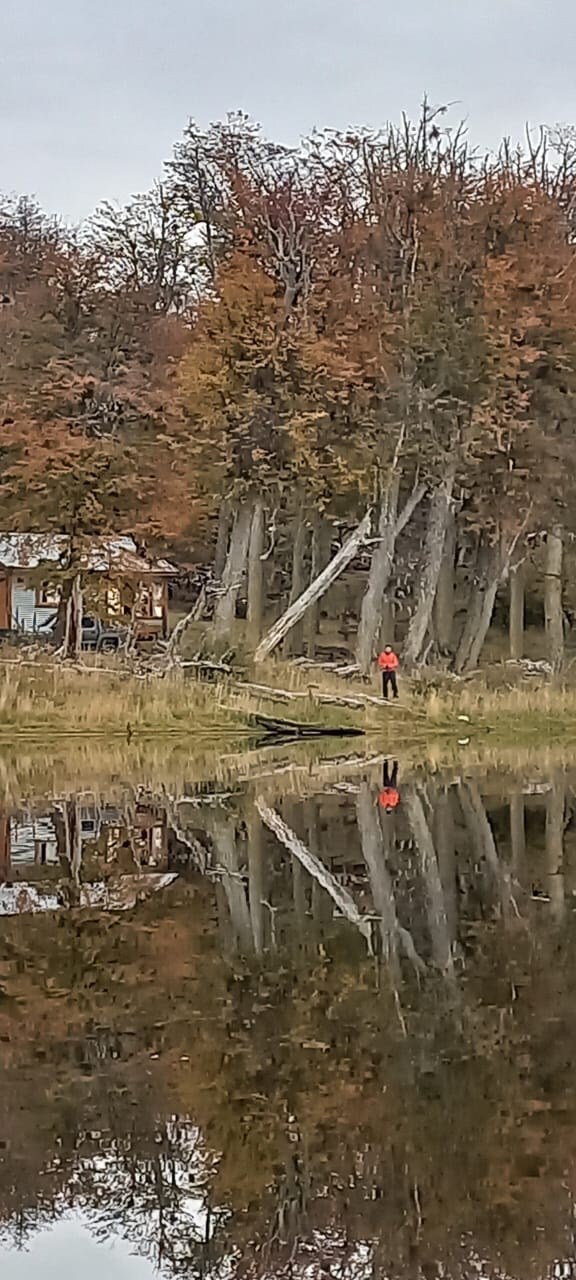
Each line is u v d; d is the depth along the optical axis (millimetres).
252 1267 5680
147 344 42500
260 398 37031
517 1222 5863
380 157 38250
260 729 31312
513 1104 7086
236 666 34938
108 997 9203
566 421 37812
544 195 38031
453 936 10938
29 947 10625
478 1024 8492
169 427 38312
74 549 37594
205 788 21969
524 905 12180
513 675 38844
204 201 43188
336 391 36344
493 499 38375
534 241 37312
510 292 36281
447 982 9500
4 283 44156
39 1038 8266
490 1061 7766
